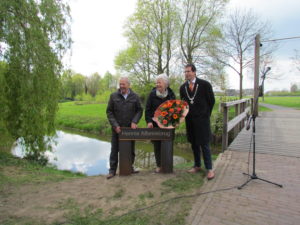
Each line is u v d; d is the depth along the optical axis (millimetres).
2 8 5910
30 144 7289
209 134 3707
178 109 3664
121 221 2594
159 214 2680
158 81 3758
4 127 6605
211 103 3633
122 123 4031
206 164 3721
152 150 11711
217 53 19734
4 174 4656
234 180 3609
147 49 19750
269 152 5234
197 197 3055
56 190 3613
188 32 19875
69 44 7613
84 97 49688
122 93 4043
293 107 24031
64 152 11320
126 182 3691
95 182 3838
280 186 3324
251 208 2742
